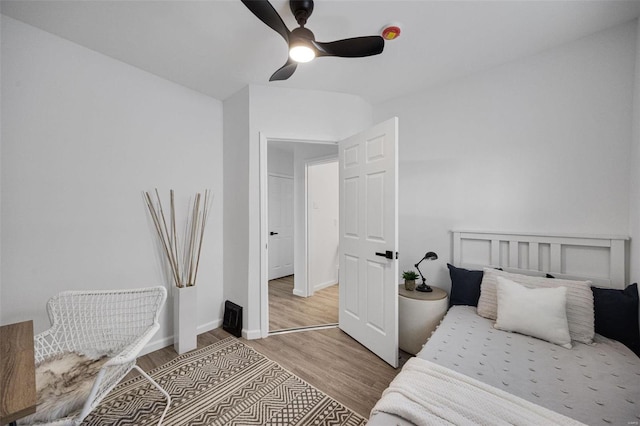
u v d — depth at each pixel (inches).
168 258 93.4
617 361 51.2
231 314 103.3
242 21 65.7
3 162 63.9
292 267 205.5
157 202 91.9
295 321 114.5
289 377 74.2
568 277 74.9
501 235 84.8
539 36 72.1
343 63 84.6
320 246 163.8
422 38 72.3
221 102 111.4
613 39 69.2
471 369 49.2
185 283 99.2
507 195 85.0
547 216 78.6
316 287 160.6
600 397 41.2
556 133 77.2
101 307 61.9
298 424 58.1
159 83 92.3
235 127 104.3
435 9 61.6
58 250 71.7
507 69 84.7
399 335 87.7
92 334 60.5
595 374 47.3
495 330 65.3
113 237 81.8
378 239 85.2
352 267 97.7
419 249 102.2
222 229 111.3
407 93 105.3
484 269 82.4
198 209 102.5
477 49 77.6
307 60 62.4
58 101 71.6
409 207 104.7
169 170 95.0
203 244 104.7
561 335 57.6
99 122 78.9
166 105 94.2
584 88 73.2
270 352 88.0
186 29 68.7
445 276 96.7
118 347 58.8
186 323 88.5
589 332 59.2
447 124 96.5
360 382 72.3
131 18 64.6
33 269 67.8
